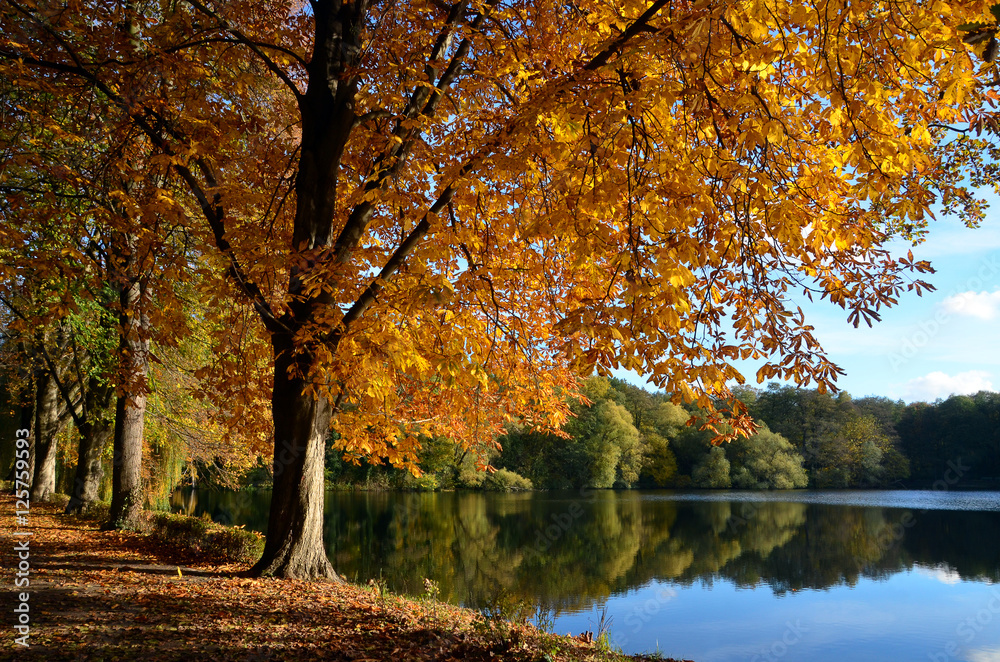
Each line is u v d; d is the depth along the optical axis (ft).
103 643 16.03
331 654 16.49
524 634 18.86
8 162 23.63
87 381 48.03
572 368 15.17
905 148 14.69
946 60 14.21
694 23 12.61
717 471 163.63
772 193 16.01
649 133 16.21
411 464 29.19
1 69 21.99
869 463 161.79
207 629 17.93
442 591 43.34
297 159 28.55
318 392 21.62
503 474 148.66
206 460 59.26
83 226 27.40
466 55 26.17
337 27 27.12
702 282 17.90
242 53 27.50
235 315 25.30
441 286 18.70
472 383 22.21
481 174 19.03
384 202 23.24
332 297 24.49
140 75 23.38
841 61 14.66
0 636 15.89
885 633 39.50
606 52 16.74
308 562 26.14
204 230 28.53
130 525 41.32
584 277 26.02
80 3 23.89
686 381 14.76
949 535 81.66
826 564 63.98
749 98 13.98
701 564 63.41
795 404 175.11
